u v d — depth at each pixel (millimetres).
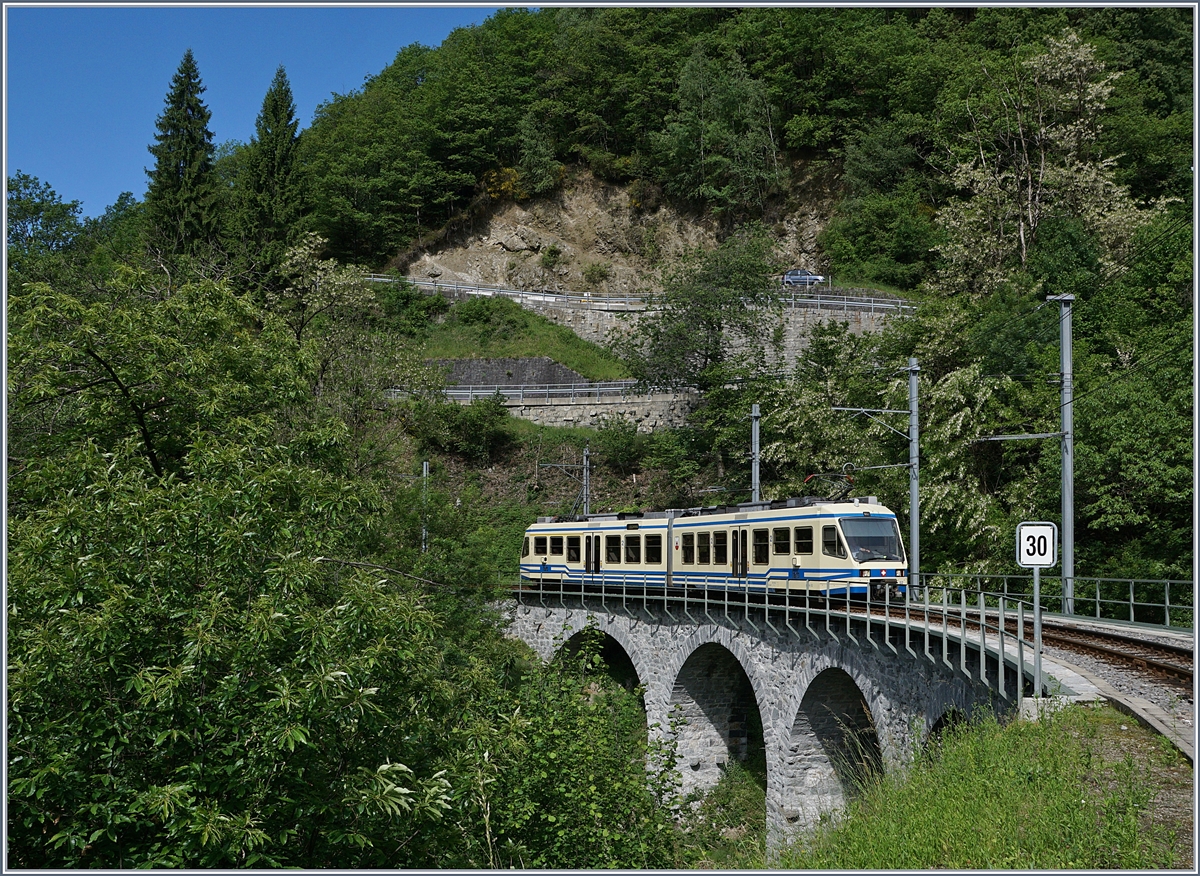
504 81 91938
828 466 40719
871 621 19750
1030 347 40000
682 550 32156
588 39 93500
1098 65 55688
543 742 15648
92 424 17000
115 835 10477
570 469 56531
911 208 75812
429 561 28609
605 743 16828
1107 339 39031
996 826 9719
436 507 30438
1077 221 48500
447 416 55938
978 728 13781
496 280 86000
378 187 87188
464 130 90312
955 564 35312
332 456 18219
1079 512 33562
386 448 30047
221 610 11484
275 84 68688
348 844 11992
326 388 29547
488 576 31016
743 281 58719
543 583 40250
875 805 12164
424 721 12961
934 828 10219
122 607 11234
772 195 86375
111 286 20047
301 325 30422
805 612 22609
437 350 70688
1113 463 31750
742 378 53906
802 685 23094
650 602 32406
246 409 19328
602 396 60688
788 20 90250
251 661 11469
